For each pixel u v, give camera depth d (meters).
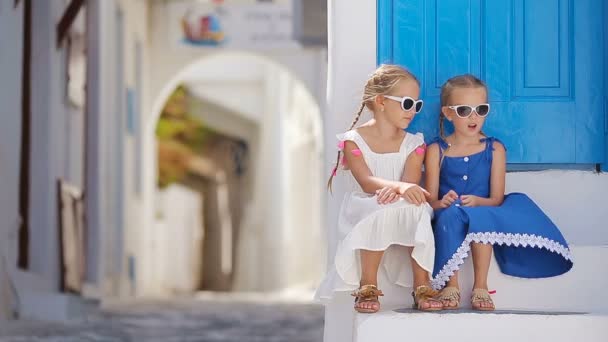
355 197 5.51
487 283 5.65
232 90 28.11
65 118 12.05
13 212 9.93
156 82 21.30
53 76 11.03
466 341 5.11
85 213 13.40
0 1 9.42
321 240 22.11
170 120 28.00
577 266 5.62
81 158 13.27
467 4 6.10
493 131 6.09
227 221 31.38
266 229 28.16
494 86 6.11
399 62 6.05
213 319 11.66
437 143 5.79
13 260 9.85
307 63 21.22
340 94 5.99
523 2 6.13
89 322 10.51
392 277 5.64
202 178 31.27
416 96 5.62
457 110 5.64
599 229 6.02
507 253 5.64
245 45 21.11
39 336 8.61
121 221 17.27
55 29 11.12
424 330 5.11
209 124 28.78
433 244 5.35
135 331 9.77
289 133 29.78
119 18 17.45
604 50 6.11
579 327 5.10
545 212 6.02
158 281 23.94
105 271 14.83
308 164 30.00
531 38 6.13
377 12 6.04
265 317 12.17
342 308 5.71
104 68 14.18
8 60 9.75
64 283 11.42
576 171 6.04
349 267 5.30
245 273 30.22
